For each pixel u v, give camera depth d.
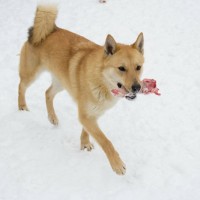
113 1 4.17
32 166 2.29
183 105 2.78
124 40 3.44
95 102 2.25
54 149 2.41
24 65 2.58
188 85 2.96
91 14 3.86
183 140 2.51
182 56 3.28
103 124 2.63
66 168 2.30
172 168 2.34
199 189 2.23
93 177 2.26
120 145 2.47
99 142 2.25
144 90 2.27
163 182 2.26
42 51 2.49
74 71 2.33
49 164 2.31
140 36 2.25
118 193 2.19
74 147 2.46
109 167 2.32
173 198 2.19
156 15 3.89
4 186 2.18
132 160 2.37
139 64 2.22
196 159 2.39
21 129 2.50
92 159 2.37
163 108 2.76
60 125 2.60
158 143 2.49
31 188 2.18
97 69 2.22
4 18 3.73
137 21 3.76
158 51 3.33
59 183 2.22
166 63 3.19
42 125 2.57
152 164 2.34
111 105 2.30
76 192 2.18
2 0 4.13
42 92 2.87
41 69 2.56
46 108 2.73
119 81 2.19
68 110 2.73
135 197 2.18
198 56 3.28
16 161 2.31
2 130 2.48
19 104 2.65
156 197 2.19
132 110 2.74
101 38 3.45
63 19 3.73
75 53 2.38
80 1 4.14
